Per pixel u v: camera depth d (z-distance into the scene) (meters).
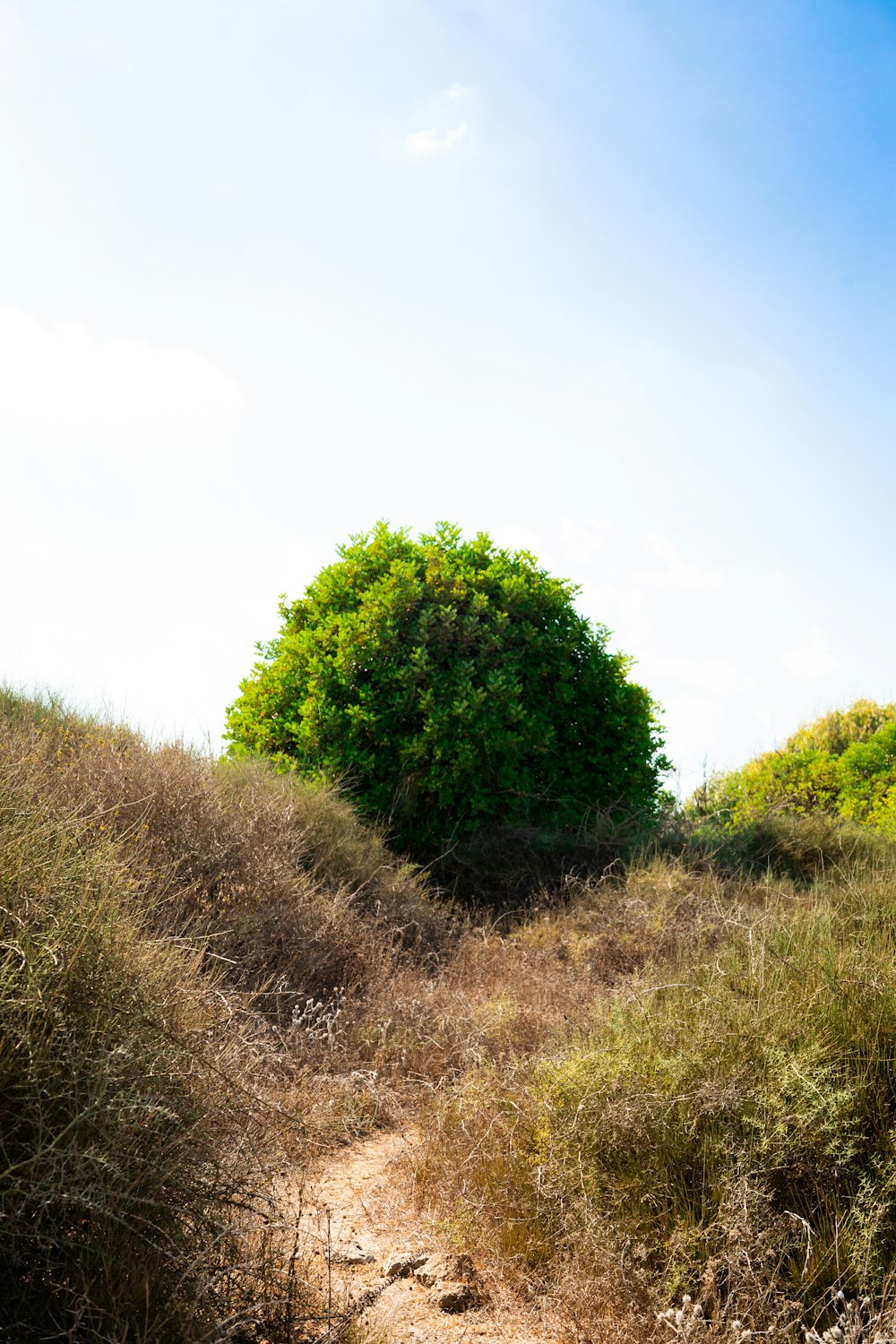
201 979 3.78
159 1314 2.16
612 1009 4.19
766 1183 2.86
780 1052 3.22
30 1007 2.30
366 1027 5.26
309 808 7.73
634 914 7.05
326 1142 4.05
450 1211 3.31
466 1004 5.36
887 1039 3.36
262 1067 3.97
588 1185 3.04
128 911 3.30
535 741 9.40
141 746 6.99
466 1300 2.83
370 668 9.26
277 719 9.50
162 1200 2.37
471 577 9.75
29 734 6.31
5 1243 2.11
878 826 10.91
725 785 14.03
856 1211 2.73
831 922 4.59
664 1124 3.12
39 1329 2.07
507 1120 3.57
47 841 2.96
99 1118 2.28
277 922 5.86
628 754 9.84
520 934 7.29
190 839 6.01
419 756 8.96
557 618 9.91
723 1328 2.51
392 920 7.11
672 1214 2.90
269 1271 2.56
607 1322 2.59
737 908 6.39
